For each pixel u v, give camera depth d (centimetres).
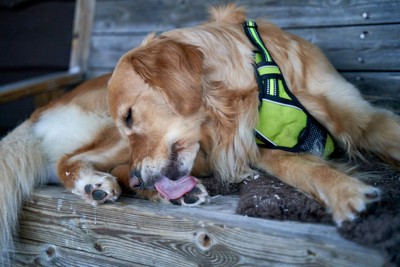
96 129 246
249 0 290
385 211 147
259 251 151
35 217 207
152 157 193
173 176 195
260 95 197
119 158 234
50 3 381
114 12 337
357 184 157
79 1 350
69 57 379
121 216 182
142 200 191
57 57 385
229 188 201
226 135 205
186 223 167
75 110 255
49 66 389
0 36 404
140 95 197
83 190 192
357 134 209
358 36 258
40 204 205
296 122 195
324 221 152
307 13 272
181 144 197
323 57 229
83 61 350
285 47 213
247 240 153
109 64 341
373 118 208
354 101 209
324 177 171
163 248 174
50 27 384
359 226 138
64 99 269
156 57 193
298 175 182
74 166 218
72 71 350
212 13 239
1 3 397
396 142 203
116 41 337
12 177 216
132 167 195
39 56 392
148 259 178
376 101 252
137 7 328
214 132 207
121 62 205
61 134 249
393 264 128
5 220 204
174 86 188
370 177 187
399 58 247
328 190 162
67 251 200
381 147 209
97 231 189
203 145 212
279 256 147
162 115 196
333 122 201
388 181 180
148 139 196
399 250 129
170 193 182
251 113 199
